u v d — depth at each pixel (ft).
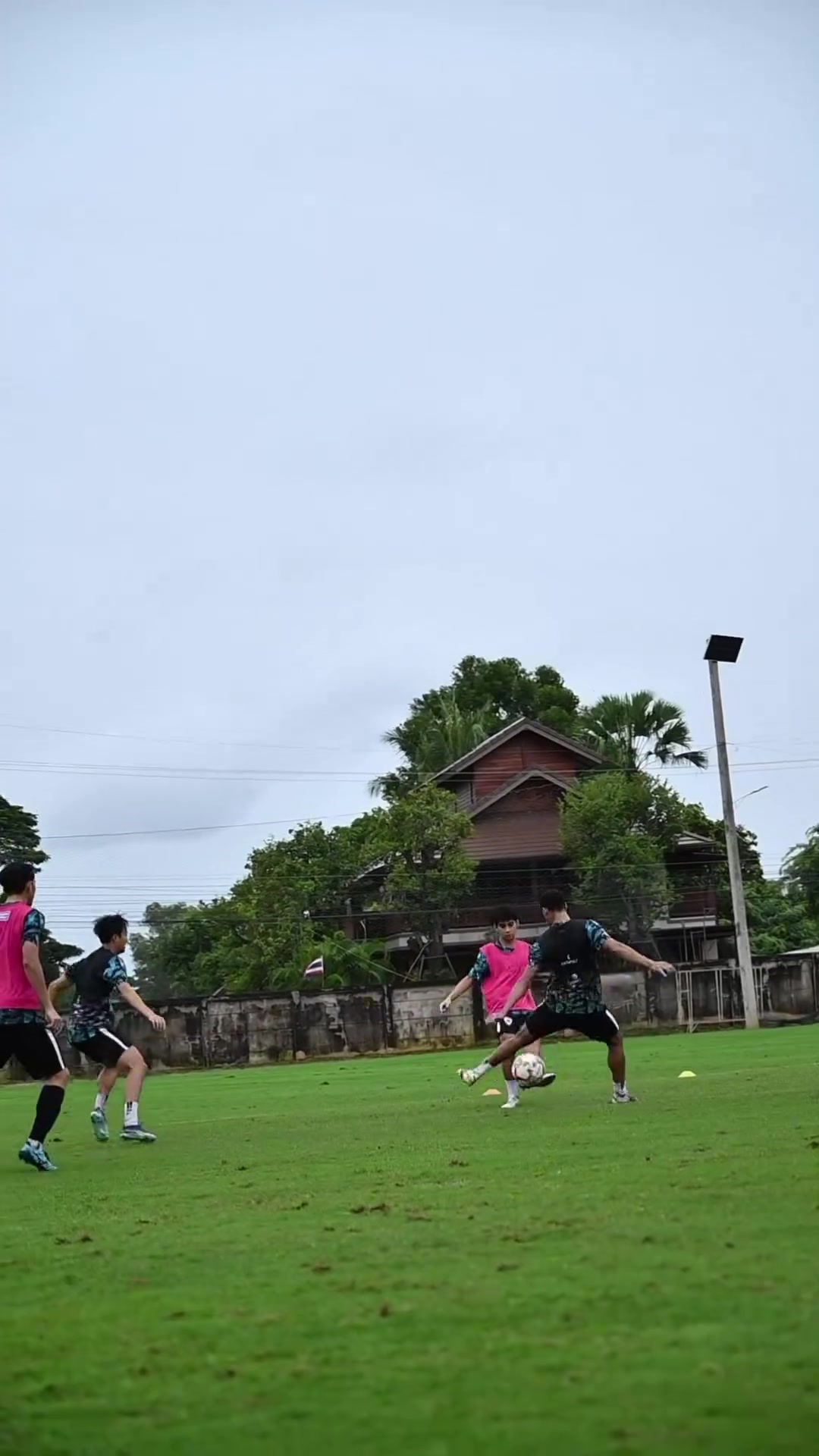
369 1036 129.29
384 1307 16.17
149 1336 15.65
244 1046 126.82
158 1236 22.47
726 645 141.90
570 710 230.48
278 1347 14.87
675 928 175.52
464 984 51.24
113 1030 44.73
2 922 36.14
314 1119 48.91
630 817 165.27
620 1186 24.86
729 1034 125.90
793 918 219.82
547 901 45.37
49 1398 13.53
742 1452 11.13
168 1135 45.24
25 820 173.68
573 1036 135.54
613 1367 13.42
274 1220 23.47
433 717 221.66
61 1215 25.94
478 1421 12.15
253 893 170.09
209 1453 11.77
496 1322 15.31
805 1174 25.05
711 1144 31.17
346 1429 12.15
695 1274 16.97
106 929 44.91
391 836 161.89
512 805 174.50
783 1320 14.70
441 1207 23.66
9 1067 115.96
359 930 177.06
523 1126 39.29
